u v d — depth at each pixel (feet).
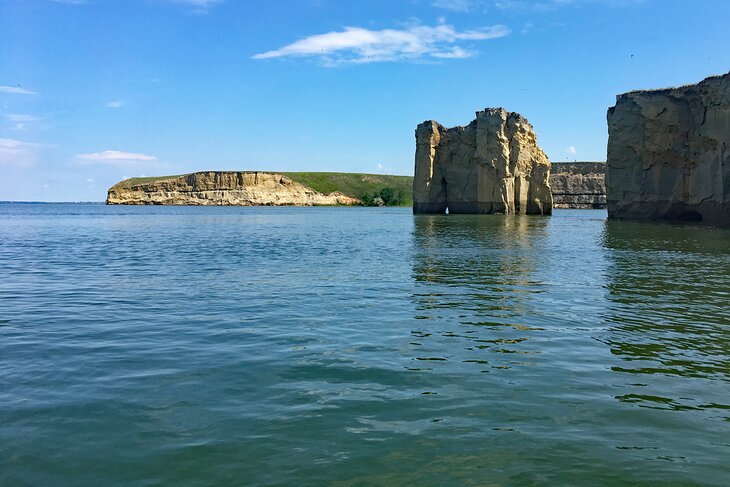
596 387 30.01
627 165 225.35
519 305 52.90
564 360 35.04
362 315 48.60
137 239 148.77
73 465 21.58
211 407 27.22
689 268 78.89
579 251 103.65
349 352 36.88
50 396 28.91
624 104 225.35
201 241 140.36
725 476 20.67
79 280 71.31
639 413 26.45
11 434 24.30
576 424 25.14
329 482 20.16
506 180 315.78
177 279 71.61
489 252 103.50
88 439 23.76
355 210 508.94
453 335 41.42
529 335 41.42
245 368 33.47
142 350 37.65
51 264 89.76
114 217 326.65
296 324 45.19
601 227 181.06
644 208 220.23
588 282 66.85
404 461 21.65
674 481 20.29
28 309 52.21
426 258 94.22
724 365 34.12
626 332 42.27
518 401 27.91
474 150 333.62
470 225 204.85
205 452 22.48
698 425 25.14
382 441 23.35
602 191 576.20
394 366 33.76
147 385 30.50
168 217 325.42
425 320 46.50
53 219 297.12
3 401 28.22
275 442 23.31
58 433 24.38
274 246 123.44
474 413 26.35
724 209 182.91
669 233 148.15
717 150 184.24
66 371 33.06
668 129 208.33
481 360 35.04
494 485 19.93
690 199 200.23
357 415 26.12
